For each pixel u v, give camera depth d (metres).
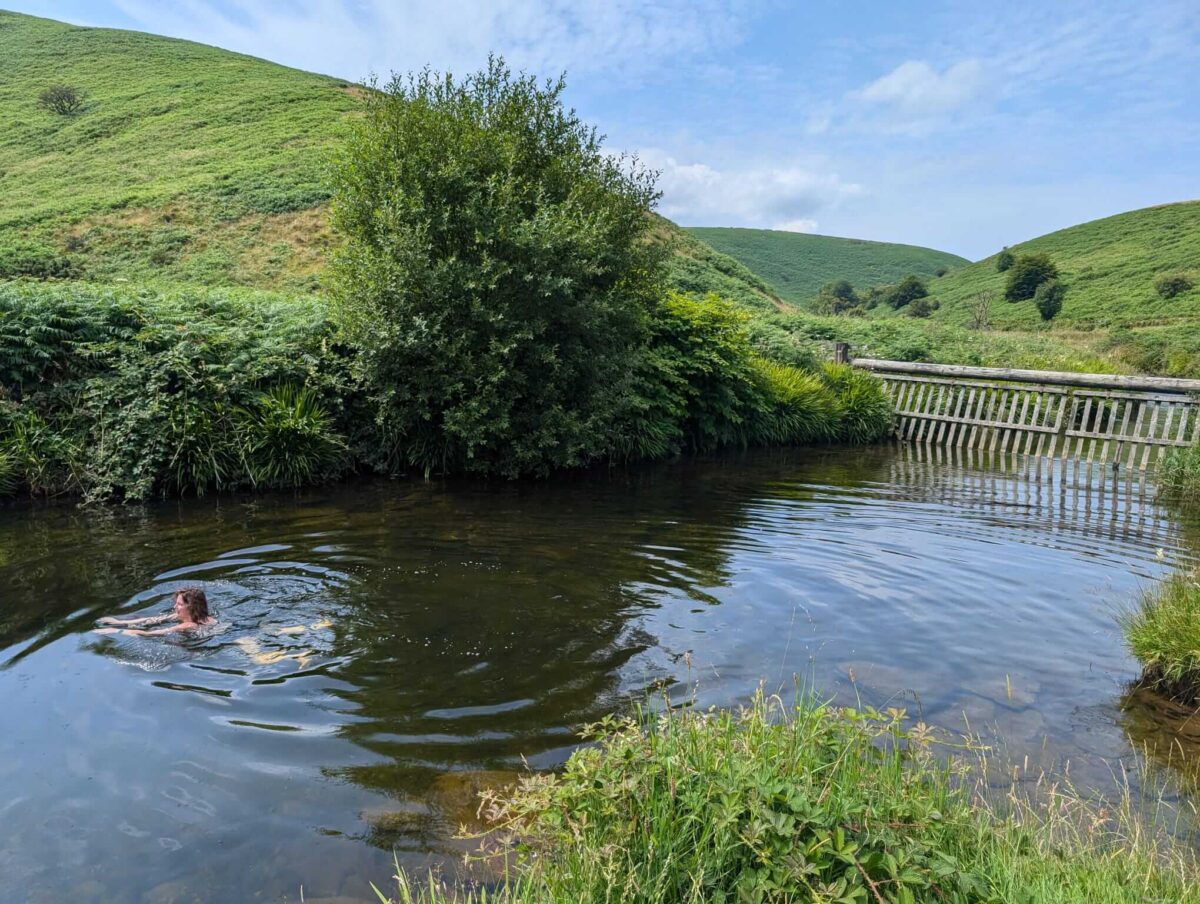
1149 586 7.04
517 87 12.63
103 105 46.75
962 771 3.54
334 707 4.43
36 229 29.12
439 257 11.53
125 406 10.16
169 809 3.46
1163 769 3.98
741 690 4.72
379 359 11.20
